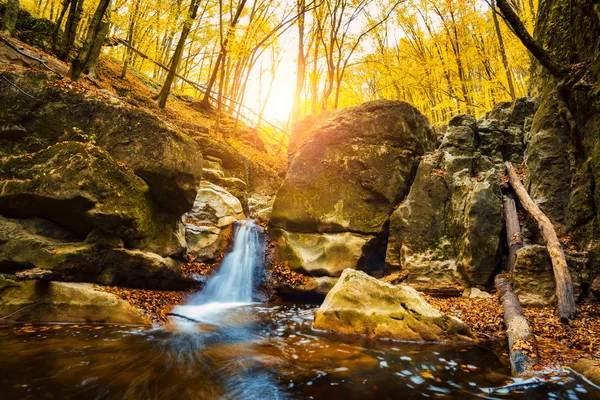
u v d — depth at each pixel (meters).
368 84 22.98
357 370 4.52
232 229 11.30
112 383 3.73
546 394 3.82
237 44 15.56
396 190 11.30
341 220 11.30
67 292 5.99
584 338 5.43
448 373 4.47
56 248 6.34
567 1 9.61
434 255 9.96
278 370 4.46
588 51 8.30
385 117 12.02
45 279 5.95
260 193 18.17
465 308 7.69
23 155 6.90
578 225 7.92
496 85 16.92
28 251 6.22
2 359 4.09
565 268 7.01
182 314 7.09
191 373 4.20
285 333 6.39
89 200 6.55
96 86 12.84
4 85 7.33
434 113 23.33
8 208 6.54
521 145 12.16
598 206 7.27
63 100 7.61
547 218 8.45
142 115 8.05
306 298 10.11
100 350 4.65
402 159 11.63
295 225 11.91
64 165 6.63
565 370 4.43
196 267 9.36
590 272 7.14
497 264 9.20
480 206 9.44
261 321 7.36
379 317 6.31
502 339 6.06
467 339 5.96
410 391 3.90
